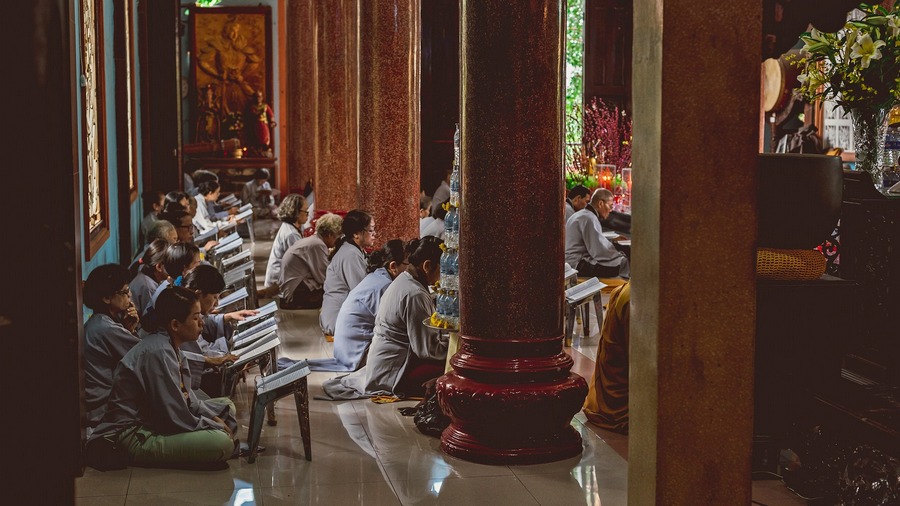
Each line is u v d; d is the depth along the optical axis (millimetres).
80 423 5965
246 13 24812
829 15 5641
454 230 7297
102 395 6477
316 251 11836
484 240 6340
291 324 10883
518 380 6301
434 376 7723
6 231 3201
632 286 4027
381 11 10445
